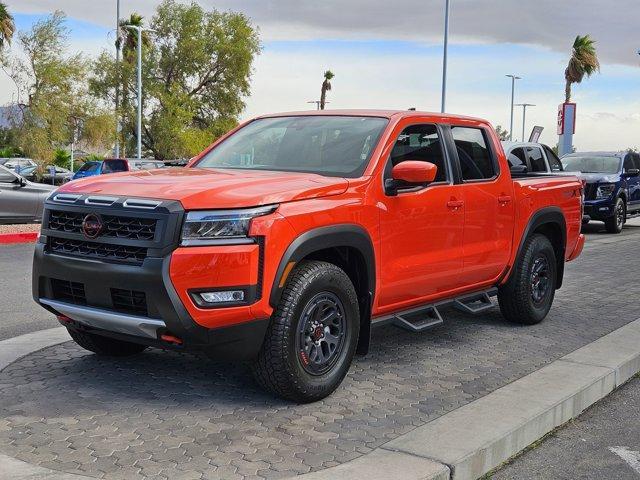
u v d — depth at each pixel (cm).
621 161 2062
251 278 441
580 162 2106
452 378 558
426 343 662
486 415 463
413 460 392
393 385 536
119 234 453
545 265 748
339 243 492
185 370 548
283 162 568
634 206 2089
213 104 5016
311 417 464
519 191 701
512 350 644
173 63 4903
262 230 445
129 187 472
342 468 381
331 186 497
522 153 1320
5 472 367
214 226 440
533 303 736
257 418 458
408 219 555
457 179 618
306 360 477
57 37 3681
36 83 3688
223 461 392
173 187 462
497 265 679
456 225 609
